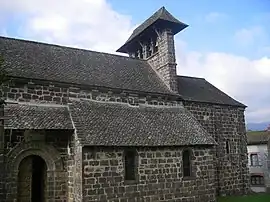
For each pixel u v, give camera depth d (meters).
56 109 19.98
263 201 23.20
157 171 20.33
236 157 28.08
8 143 17.69
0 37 22.84
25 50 22.81
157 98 24.62
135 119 21.64
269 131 46.16
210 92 30.17
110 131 19.41
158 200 20.00
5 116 17.66
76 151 18.30
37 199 19.56
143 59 29.94
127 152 19.62
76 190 18.02
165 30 27.70
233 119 28.83
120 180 18.84
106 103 22.17
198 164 22.09
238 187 27.56
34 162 19.84
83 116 19.72
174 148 21.30
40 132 18.75
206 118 27.06
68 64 23.58
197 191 21.64
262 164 44.25
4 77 15.74
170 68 26.75
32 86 19.73
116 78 24.42
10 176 17.44
